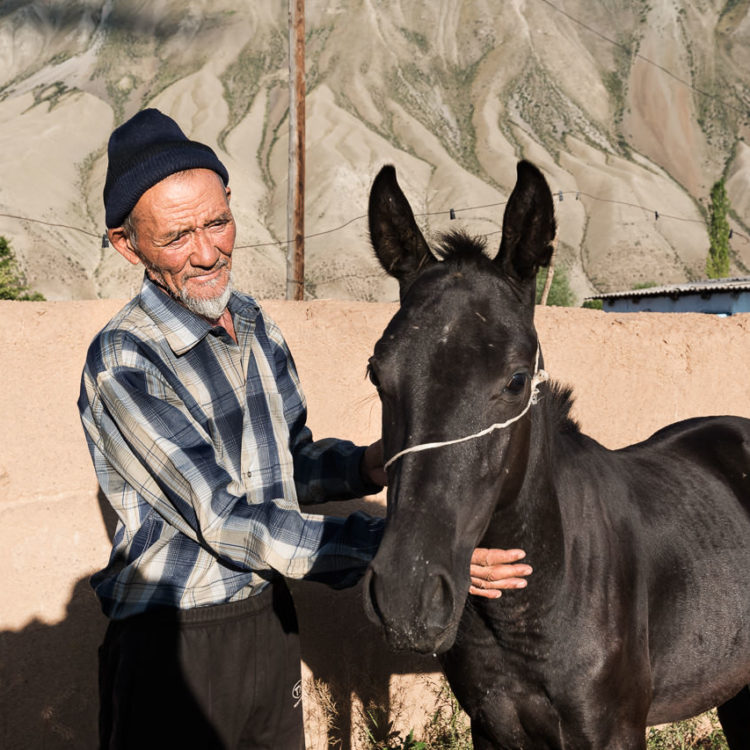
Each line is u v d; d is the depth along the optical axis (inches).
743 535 106.3
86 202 5157.5
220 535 71.3
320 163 5634.8
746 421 123.9
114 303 126.0
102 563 125.6
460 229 79.9
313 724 137.3
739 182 6535.4
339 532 72.5
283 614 83.8
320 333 140.3
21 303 122.2
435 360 65.7
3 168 5211.6
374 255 82.5
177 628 75.7
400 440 65.7
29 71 7869.1
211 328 77.7
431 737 143.7
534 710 87.0
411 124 6747.1
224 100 7071.9
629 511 95.3
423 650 60.9
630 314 165.8
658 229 5339.6
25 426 120.9
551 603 83.0
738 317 173.5
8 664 120.0
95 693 125.8
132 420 72.8
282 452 81.4
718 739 147.8
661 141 7199.8
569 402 100.3
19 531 120.4
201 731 76.5
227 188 78.5
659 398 165.6
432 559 61.2
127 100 7258.9
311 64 7731.3
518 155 6456.7
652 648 95.2
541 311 159.0
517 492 76.7
